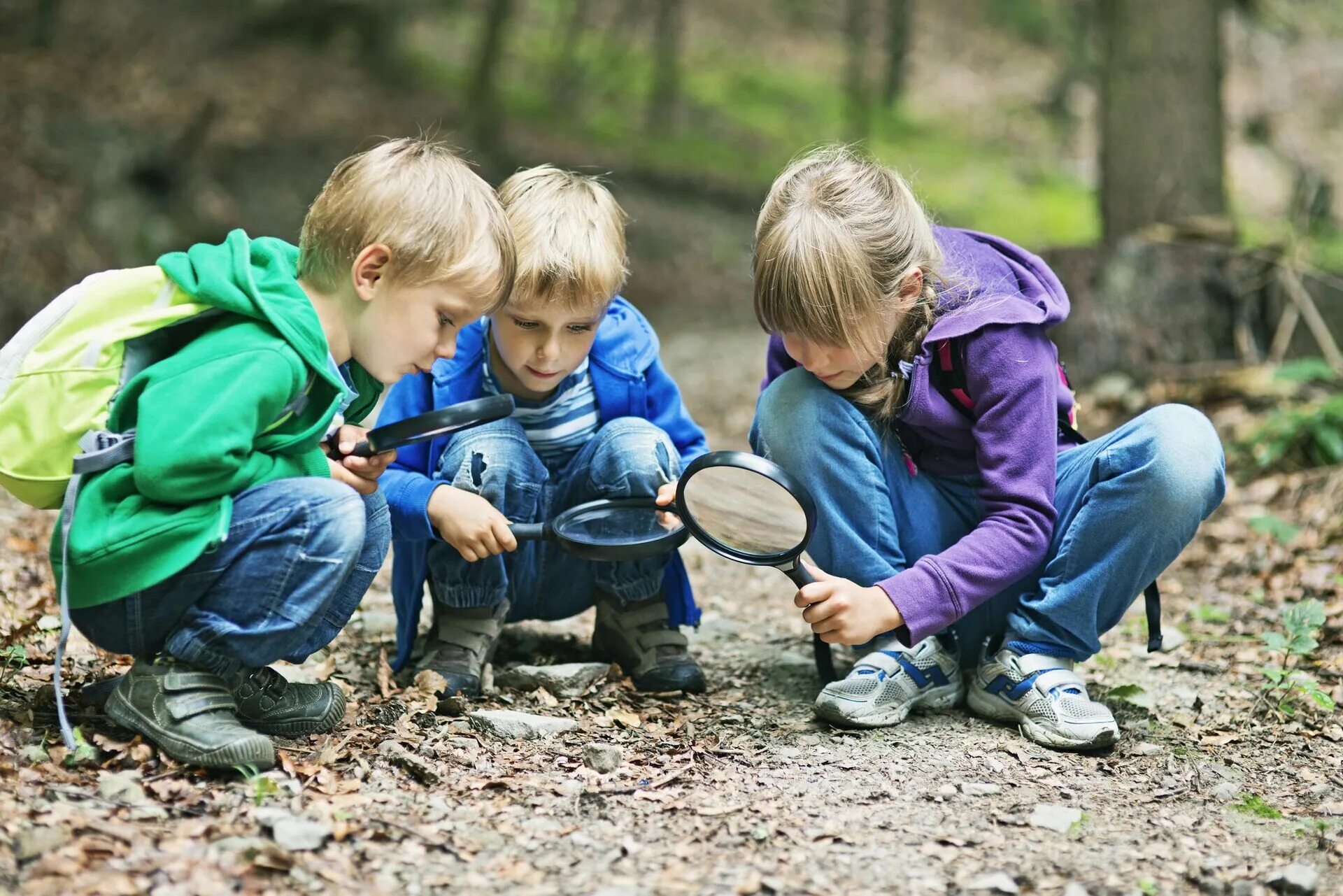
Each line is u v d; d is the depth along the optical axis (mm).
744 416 6504
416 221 2018
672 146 16609
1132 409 5277
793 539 2219
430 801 2016
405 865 1802
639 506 2467
